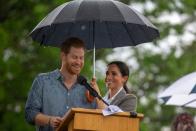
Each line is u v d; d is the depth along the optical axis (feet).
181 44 116.57
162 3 111.75
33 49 100.12
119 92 47.65
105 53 109.19
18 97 98.68
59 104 45.80
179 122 55.93
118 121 41.06
